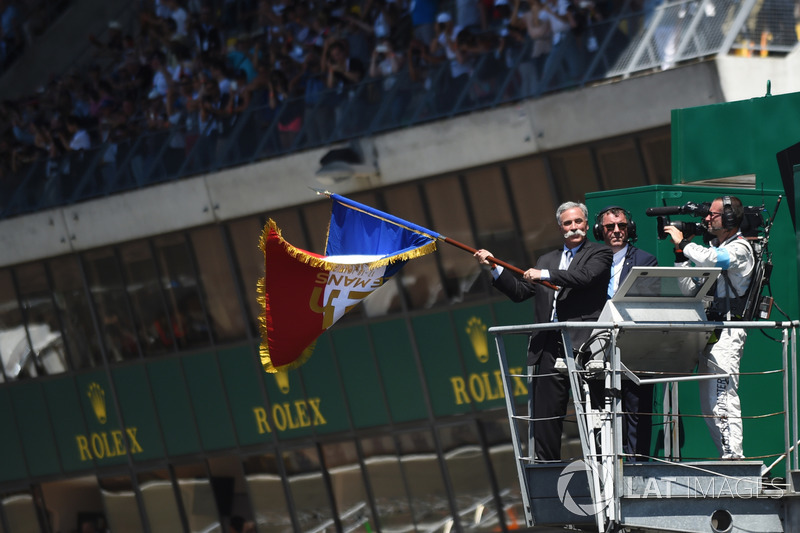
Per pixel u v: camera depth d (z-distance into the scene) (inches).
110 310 3754.9
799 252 1268.5
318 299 1301.7
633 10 2714.1
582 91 2743.6
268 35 3341.5
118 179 3592.5
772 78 2500.0
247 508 3575.3
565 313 1194.0
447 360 3152.1
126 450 3801.7
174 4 3607.3
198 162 3417.8
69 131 3718.0
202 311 3565.5
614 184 2795.3
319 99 3191.4
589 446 1120.8
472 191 3048.7
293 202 3272.6
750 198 1421.0
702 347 1144.8
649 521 1106.7
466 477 3142.2
